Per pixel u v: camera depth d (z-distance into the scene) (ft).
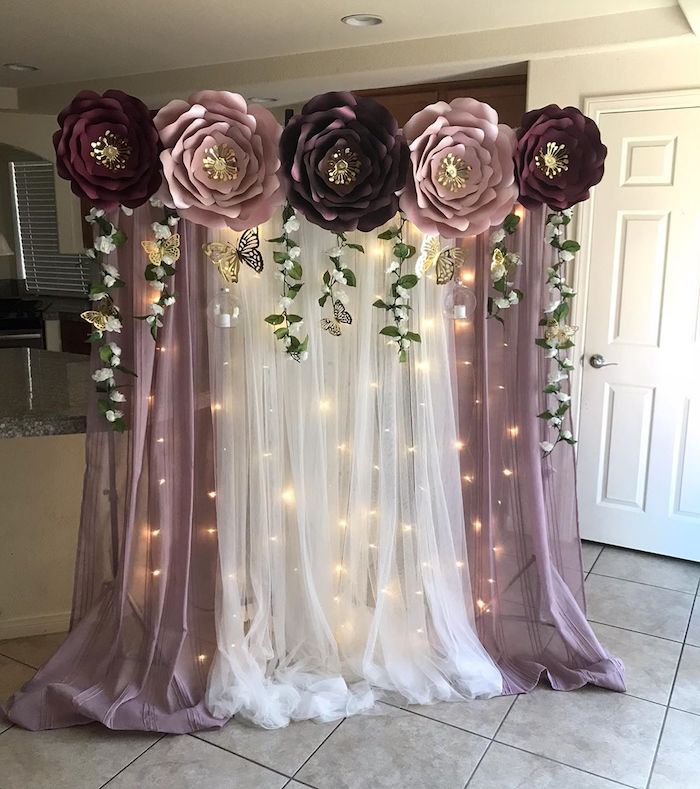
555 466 8.23
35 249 19.81
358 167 6.56
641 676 8.46
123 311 7.15
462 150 6.88
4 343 17.33
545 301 7.90
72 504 8.88
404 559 7.96
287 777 6.77
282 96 14.11
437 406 7.78
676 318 11.16
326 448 7.72
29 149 17.11
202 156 6.49
